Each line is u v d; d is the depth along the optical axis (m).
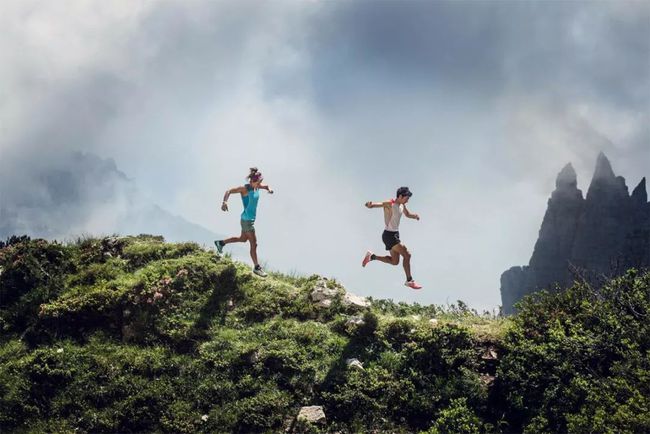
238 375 15.40
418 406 14.85
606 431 12.41
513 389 14.98
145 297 16.97
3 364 15.75
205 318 16.83
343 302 17.70
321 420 14.28
